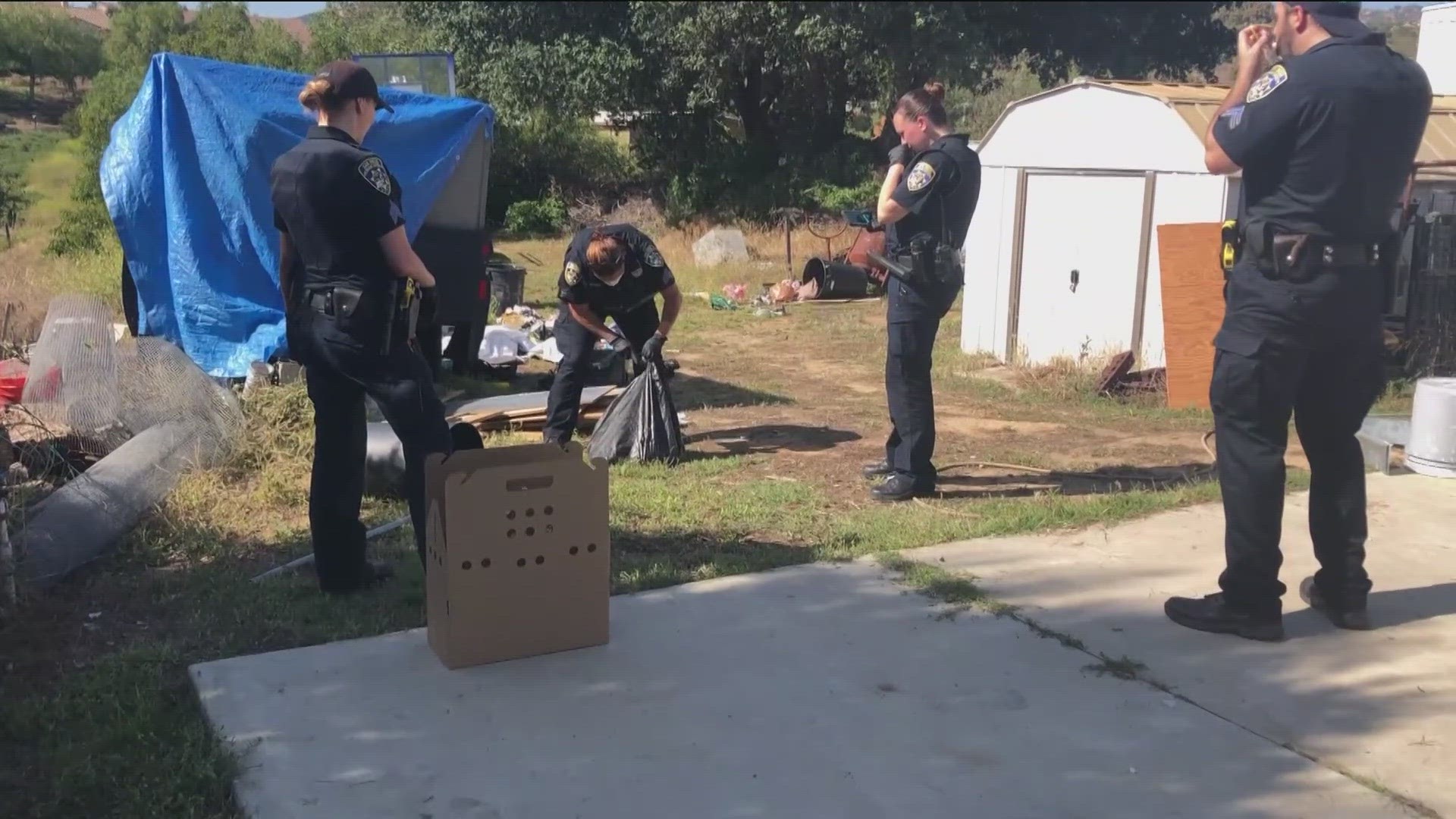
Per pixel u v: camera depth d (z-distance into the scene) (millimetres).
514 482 3584
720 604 4152
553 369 9805
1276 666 3652
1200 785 2971
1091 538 4930
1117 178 9227
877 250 5824
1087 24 29281
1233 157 3600
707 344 12461
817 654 3732
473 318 8477
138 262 7105
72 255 14234
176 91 6980
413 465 4113
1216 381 3764
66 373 6008
